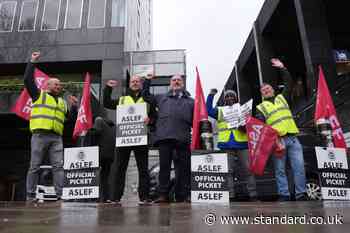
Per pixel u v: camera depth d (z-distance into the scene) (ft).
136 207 15.16
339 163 20.68
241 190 29.27
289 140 21.97
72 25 74.23
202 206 15.49
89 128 22.65
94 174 20.01
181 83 21.71
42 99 22.39
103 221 10.06
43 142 22.03
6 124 70.90
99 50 71.92
